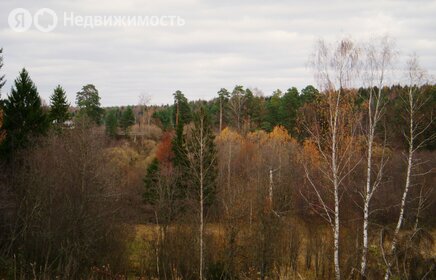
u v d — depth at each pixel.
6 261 21.09
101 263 23.80
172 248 26.00
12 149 26.91
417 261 15.86
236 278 23.97
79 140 26.41
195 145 25.89
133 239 28.23
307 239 27.86
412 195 27.09
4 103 29.06
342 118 20.39
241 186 27.67
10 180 25.03
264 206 25.05
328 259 24.83
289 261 26.14
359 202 26.61
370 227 23.27
